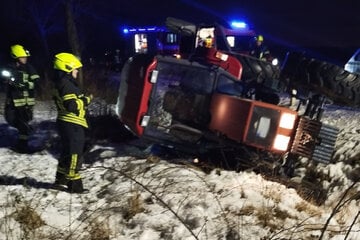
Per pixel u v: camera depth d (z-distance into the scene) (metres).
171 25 9.03
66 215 4.48
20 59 7.09
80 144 5.24
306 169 6.44
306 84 6.11
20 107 7.10
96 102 11.56
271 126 5.49
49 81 13.16
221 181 5.34
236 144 5.93
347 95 5.87
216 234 4.08
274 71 8.09
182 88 6.56
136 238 4.02
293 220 4.52
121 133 8.14
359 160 6.29
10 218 4.23
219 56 7.12
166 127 6.27
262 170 5.82
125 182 5.44
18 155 6.99
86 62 18.72
